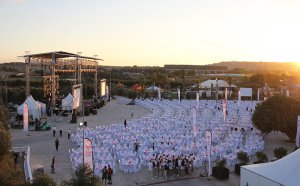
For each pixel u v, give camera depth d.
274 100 40.59
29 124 50.66
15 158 29.61
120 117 61.81
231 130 46.06
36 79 96.50
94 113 65.19
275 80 124.62
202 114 61.19
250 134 45.03
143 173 28.58
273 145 39.47
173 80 127.88
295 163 20.22
